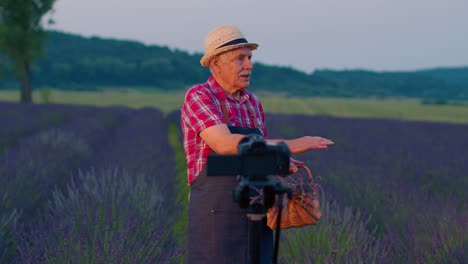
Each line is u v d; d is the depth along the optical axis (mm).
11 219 4227
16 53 44594
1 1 43281
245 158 1799
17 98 66438
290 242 3936
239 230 2258
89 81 162750
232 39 2299
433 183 7320
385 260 3658
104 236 3717
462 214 4500
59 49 187125
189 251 2336
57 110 27156
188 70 185125
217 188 2268
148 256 3660
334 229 3924
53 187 6180
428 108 66688
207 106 2268
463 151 11492
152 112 30469
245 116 2408
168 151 10875
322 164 8211
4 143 11805
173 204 5812
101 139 13484
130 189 5227
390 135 16938
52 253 3471
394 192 5664
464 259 3654
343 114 49156
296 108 57469
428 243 4055
